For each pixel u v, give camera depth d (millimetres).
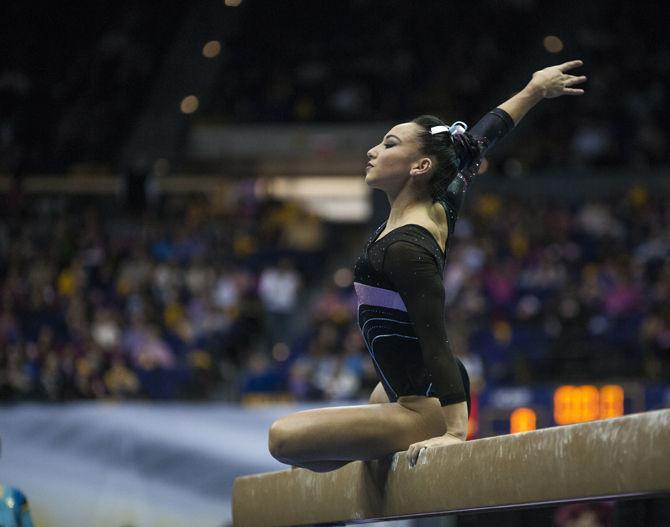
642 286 26703
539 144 37062
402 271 6246
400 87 41906
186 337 26906
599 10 43250
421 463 5898
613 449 4672
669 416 4402
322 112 41000
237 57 45062
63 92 43531
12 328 26672
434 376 6117
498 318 26375
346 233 37438
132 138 41844
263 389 24219
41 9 46469
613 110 38281
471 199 34312
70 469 20672
